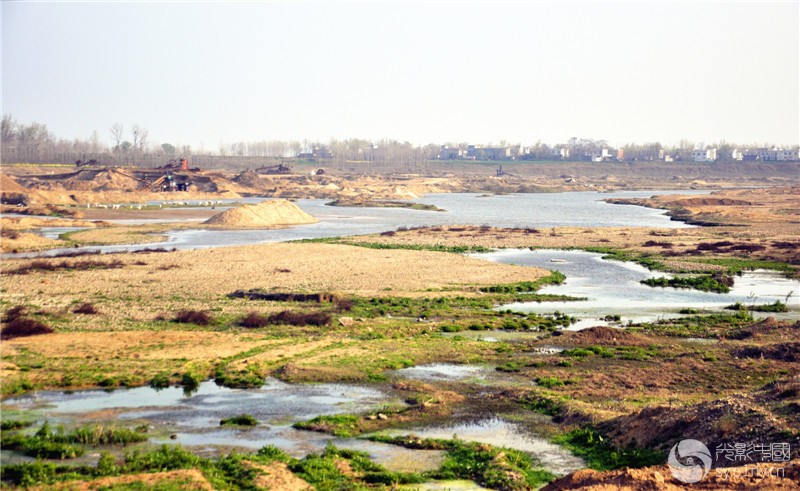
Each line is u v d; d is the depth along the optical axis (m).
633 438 29.91
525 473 27.23
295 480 26.12
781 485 23.30
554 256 92.44
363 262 82.56
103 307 56.69
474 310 59.09
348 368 41.38
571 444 30.59
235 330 50.41
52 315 53.19
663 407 31.31
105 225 124.19
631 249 98.12
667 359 44.19
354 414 34.22
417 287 68.12
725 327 53.03
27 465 26.72
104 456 28.03
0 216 132.75
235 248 93.06
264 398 36.53
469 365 43.16
